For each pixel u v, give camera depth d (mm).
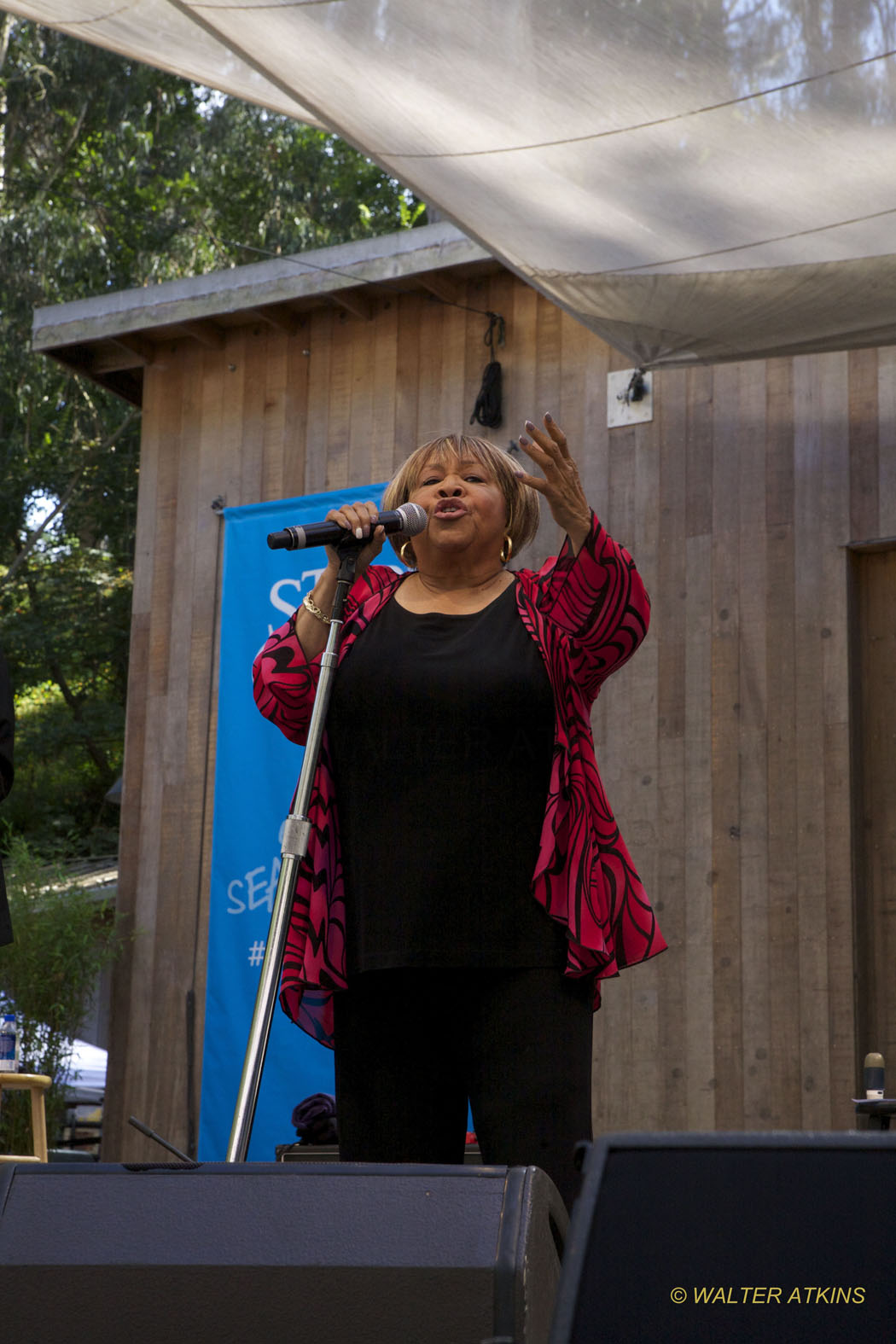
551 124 4012
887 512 5434
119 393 7488
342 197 16078
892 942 5258
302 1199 1333
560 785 1964
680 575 5723
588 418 6051
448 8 3637
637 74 3773
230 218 15852
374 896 1942
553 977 1897
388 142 4262
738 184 4117
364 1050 1956
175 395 7055
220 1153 5859
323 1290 1283
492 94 3930
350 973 1952
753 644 5539
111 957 6441
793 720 5410
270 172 15977
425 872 1921
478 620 2076
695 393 5863
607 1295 1070
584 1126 1854
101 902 6777
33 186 14750
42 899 6770
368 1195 1329
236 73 4910
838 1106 5027
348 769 2025
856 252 4340
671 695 5625
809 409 5652
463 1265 1269
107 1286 1312
